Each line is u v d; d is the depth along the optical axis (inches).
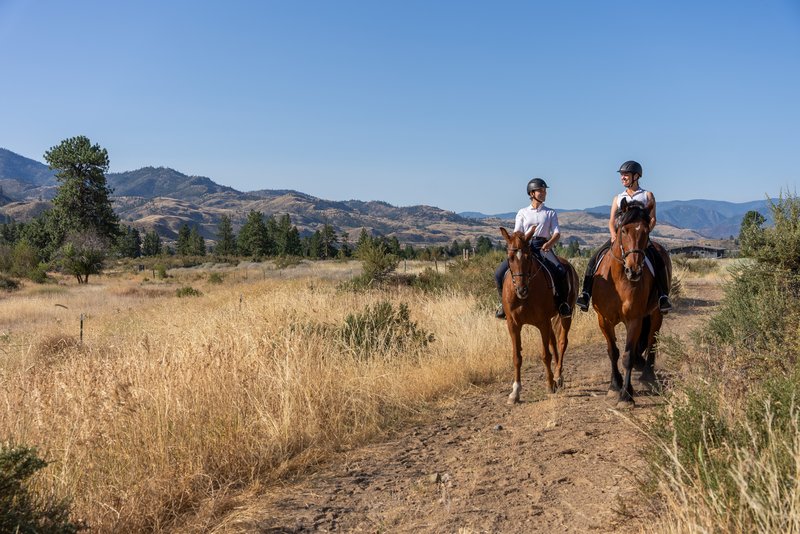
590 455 233.6
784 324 288.2
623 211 305.7
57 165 2942.9
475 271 770.2
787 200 366.0
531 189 338.6
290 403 269.4
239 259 3575.3
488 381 374.6
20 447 168.9
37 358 456.8
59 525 163.5
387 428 287.1
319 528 187.6
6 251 2249.0
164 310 776.3
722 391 201.3
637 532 162.6
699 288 938.7
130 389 242.1
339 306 518.9
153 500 194.9
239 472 228.4
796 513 123.7
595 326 532.4
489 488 212.1
